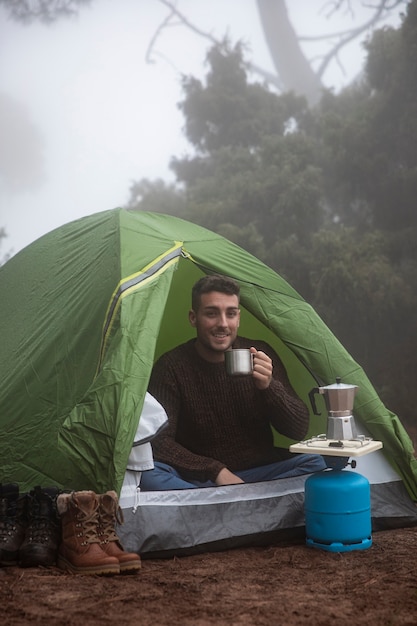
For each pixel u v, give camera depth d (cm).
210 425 478
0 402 479
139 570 379
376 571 379
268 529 443
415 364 1258
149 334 437
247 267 513
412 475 491
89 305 468
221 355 484
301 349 495
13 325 527
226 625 297
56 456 435
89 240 532
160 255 481
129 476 417
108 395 409
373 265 1272
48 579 362
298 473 477
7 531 397
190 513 427
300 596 337
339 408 440
